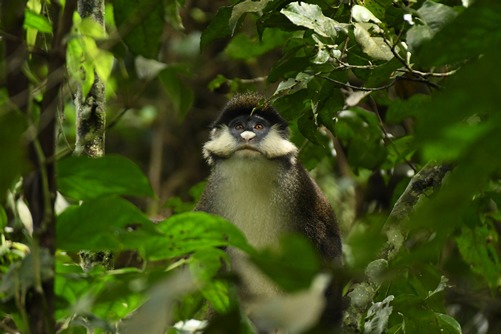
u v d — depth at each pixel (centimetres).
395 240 771
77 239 516
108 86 1035
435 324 791
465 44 375
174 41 1833
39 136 510
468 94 320
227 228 507
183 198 1909
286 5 877
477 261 1060
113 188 531
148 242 523
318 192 1298
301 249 388
